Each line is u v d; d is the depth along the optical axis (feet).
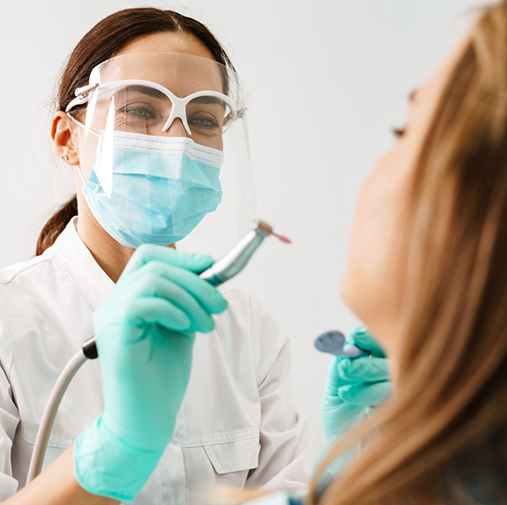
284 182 7.05
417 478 1.14
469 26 1.29
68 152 3.90
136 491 2.51
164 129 3.52
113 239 3.85
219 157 3.75
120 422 2.37
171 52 3.64
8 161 6.75
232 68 4.08
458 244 1.14
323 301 7.00
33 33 6.85
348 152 7.04
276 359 4.35
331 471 1.75
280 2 7.04
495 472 1.13
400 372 1.23
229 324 4.14
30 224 6.70
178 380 2.51
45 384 3.44
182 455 3.56
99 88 3.56
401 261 1.30
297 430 3.99
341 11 7.02
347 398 2.52
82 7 6.89
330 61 7.06
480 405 1.11
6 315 3.48
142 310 2.25
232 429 3.80
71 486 2.44
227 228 3.85
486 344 1.09
